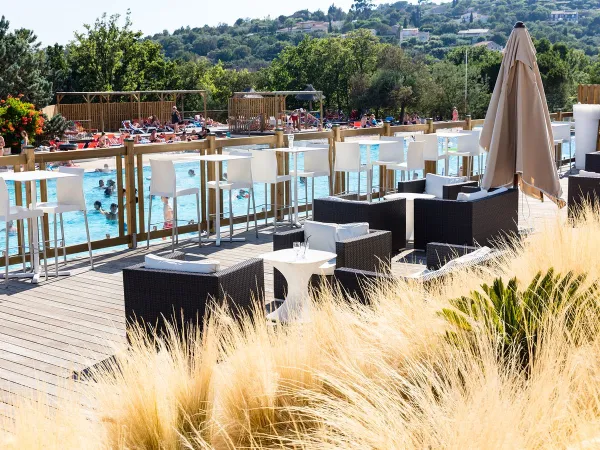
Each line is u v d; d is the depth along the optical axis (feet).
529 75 25.50
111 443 9.96
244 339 12.07
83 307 20.53
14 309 20.40
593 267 14.94
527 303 12.12
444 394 9.16
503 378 9.66
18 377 15.23
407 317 11.98
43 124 83.46
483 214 25.48
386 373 10.19
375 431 8.38
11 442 9.08
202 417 10.67
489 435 7.93
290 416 10.36
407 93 159.84
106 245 27.66
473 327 11.23
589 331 11.18
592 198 29.76
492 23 460.55
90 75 150.41
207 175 31.73
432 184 31.12
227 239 29.91
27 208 24.89
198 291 15.62
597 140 50.62
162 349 11.81
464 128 47.57
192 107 172.04
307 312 13.91
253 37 381.19
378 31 498.69
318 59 197.77
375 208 25.41
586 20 441.68
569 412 8.63
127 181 28.09
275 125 112.37
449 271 15.05
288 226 32.99
